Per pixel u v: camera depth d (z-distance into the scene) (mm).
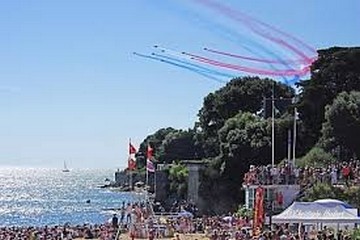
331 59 135000
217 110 175375
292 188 88562
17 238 81375
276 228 70500
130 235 84250
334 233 64688
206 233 85062
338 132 118562
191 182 146875
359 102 119312
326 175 86000
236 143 137125
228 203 139625
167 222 93438
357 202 82125
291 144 133000
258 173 90688
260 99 171625
